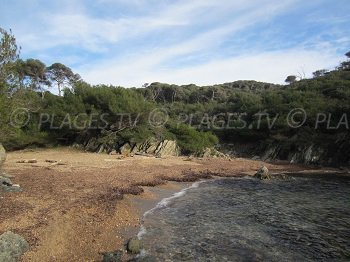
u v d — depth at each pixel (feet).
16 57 87.10
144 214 66.18
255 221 63.72
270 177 127.24
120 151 180.75
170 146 204.33
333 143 183.52
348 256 46.70
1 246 38.60
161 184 98.94
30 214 54.65
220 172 137.80
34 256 41.04
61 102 178.70
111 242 49.39
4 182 71.87
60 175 94.02
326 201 83.66
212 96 437.99
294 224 62.03
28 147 169.99
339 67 396.16
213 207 74.90
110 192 76.69
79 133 182.19
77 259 42.60
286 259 45.27
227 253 46.91
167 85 460.14
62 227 51.31
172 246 49.19
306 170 159.74
